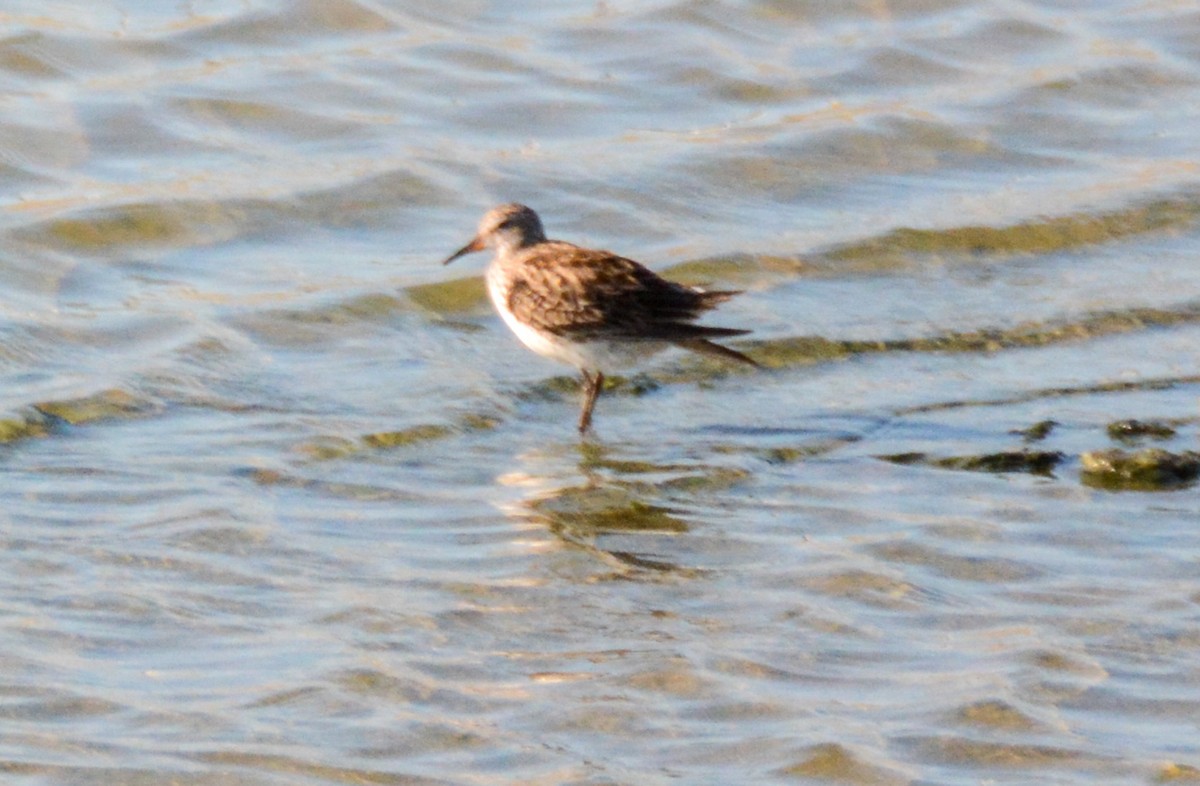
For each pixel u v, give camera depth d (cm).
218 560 1245
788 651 1128
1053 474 1406
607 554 1274
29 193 1928
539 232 1611
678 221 1948
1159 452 1406
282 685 1080
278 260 1838
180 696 1066
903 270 1853
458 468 1427
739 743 1023
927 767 997
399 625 1160
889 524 1318
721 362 1641
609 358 1512
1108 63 2322
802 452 1461
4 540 1258
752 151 2086
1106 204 1980
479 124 2127
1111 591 1209
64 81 2147
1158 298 1775
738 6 2389
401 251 1867
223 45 2245
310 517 1323
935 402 1559
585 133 2120
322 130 2094
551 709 1059
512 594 1209
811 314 1742
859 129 2147
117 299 1736
